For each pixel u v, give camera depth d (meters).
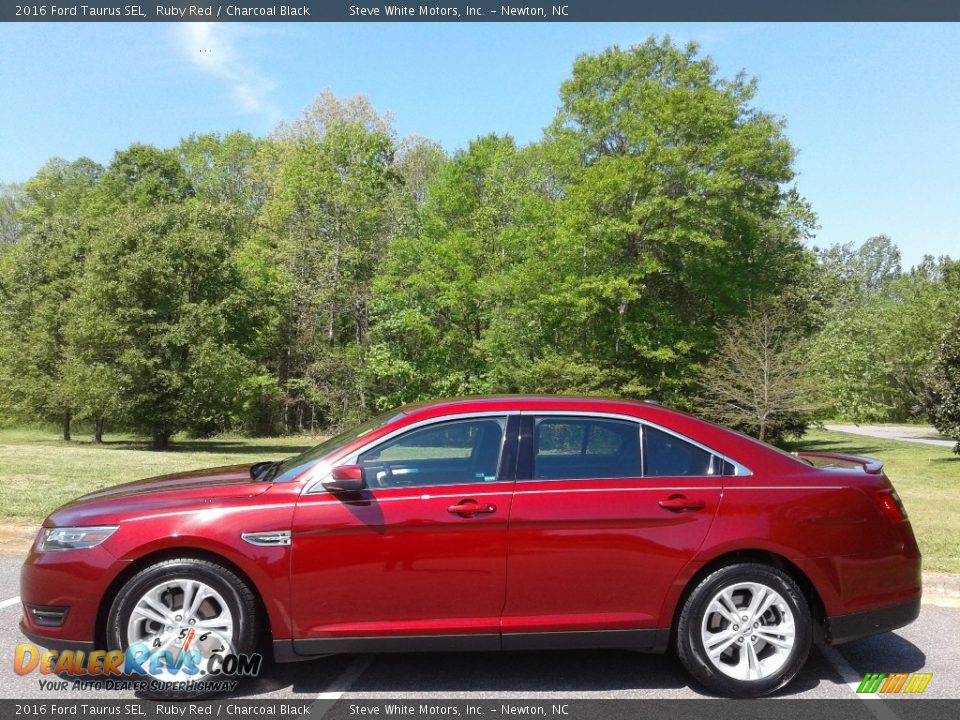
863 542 4.42
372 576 4.17
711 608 4.27
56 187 61.16
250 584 4.24
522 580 4.21
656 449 4.48
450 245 34.69
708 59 29.20
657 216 26.22
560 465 4.42
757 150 26.41
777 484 4.42
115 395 29.78
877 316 44.38
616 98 27.77
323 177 43.41
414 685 4.40
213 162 55.34
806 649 4.30
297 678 4.50
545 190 35.56
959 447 21.33
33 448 18.70
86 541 4.20
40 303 38.25
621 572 4.25
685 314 28.73
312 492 4.28
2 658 4.76
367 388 41.84
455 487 4.30
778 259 32.44
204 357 30.05
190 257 31.69
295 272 44.25
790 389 21.66
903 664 4.88
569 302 27.78
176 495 4.39
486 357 34.56
